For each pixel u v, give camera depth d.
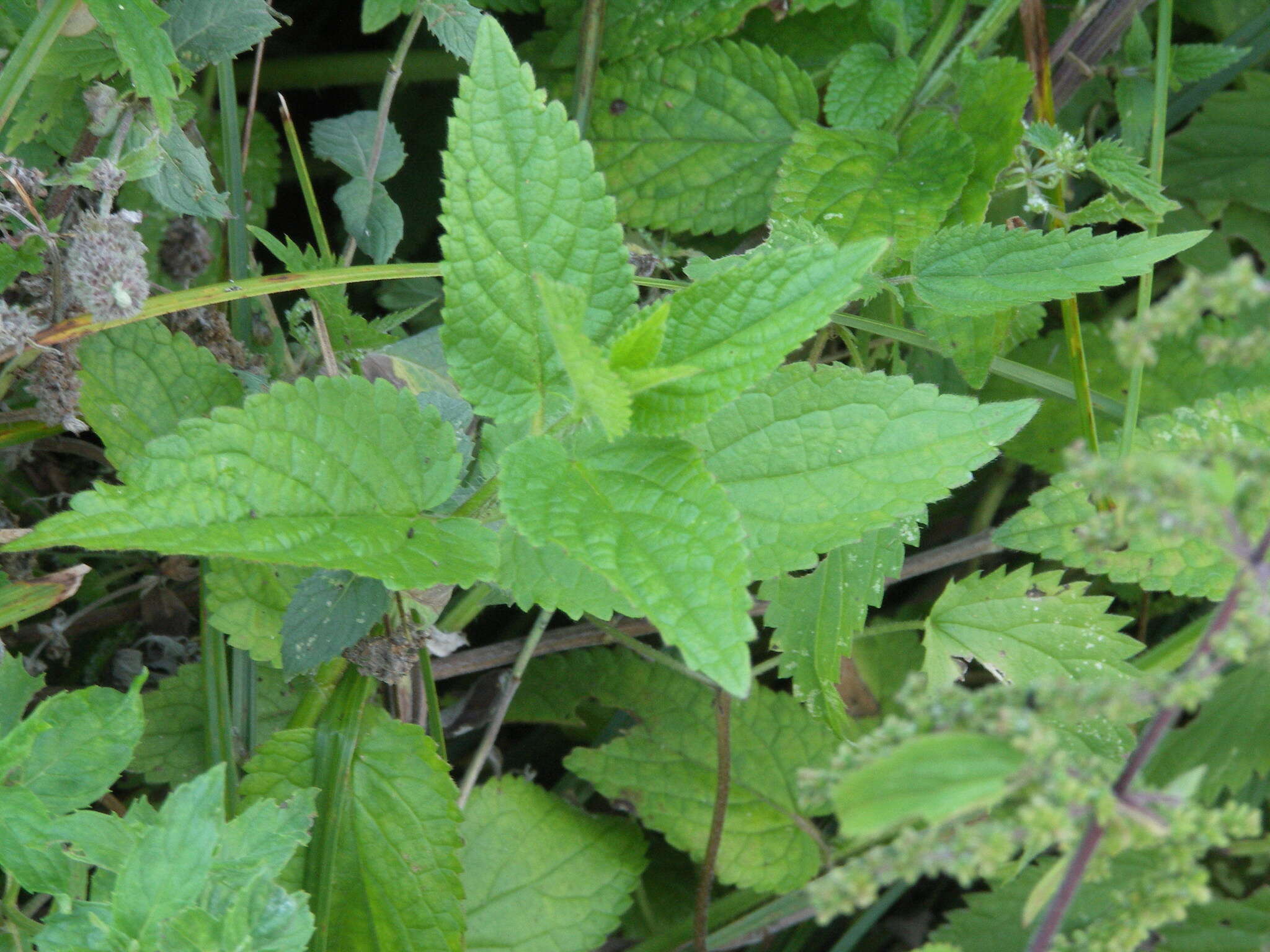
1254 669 0.57
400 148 0.57
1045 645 0.54
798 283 0.46
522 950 0.55
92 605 0.57
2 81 0.50
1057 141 0.57
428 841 0.51
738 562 0.44
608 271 0.47
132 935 0.45
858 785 0.35
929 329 0.55
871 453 0.49
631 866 0.57
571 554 0.44
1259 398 0.55
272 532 0.45
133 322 0.51
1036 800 0.38
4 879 0.51
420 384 0.55
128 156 0.51
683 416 0.46
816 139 0.58
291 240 0.55
